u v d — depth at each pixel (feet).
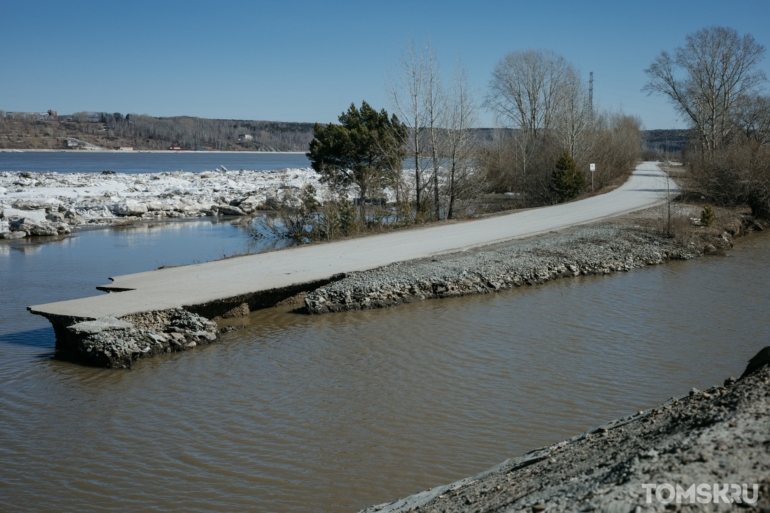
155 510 28.96
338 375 44.96
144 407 39.88
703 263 86.33
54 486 31.01
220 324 57.06
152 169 453.58
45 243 109.60
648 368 46.03
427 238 91.56
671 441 21.03
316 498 29.76
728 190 130.52
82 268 85.40
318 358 48.42
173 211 153.38
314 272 67.87
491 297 66.64
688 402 26.43
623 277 77.05
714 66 189.37
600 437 26.21
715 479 17.30
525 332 54.70
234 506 29.19
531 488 21.93
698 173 143.43
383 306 62.44
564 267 77.36
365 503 29.27
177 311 53.67
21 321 58.90
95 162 570.46
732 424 20.74
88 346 47.03
